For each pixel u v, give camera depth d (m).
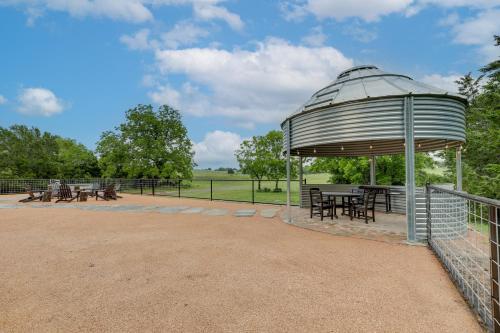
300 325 2.69
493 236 2.54
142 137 29.02
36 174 31.06
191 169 30.52
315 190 9.35
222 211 11.09
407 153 6.30
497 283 2.48
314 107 7.63
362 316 2.88
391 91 6.67
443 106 6.37
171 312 2.95
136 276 4.02
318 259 4.85
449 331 2.61
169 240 6.25
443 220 5.89
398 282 3.81
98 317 2.83
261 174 31.86
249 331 2.59
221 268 4.37
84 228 7.61
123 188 22.83
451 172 18.70
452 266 3.97
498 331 2.44
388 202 10.91
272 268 4.37
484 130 16.95
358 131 6.84
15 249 5.48
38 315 2.87
